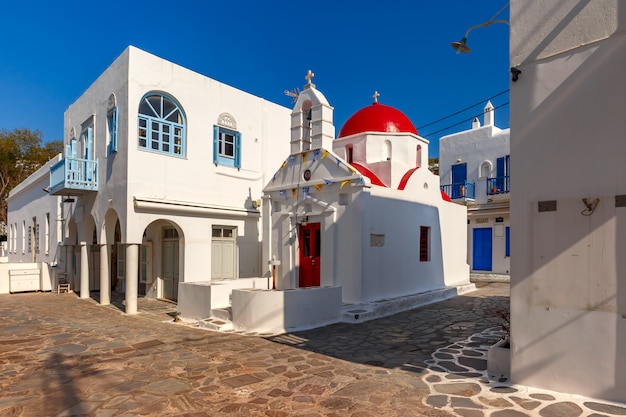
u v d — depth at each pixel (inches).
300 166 504.1
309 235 492.4
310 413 184.9
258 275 606.9
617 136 180.2
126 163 470.6
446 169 904.3
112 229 539.5
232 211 562.3
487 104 857.5
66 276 697.0
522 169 205.9
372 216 454.9
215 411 188.4
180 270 519.8
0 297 622.8
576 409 175.5
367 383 220.7
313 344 305.9
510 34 212.8
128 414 186.4
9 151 1325.0
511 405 184.7
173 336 339.3
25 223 971.9
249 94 613.3
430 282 564.4
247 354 280.5
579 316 187.8
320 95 497.4
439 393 203.9
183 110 525.7
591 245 185.5
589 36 188.9
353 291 436.8
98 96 552.7
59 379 234.1
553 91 197.8
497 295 583.8
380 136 545.3
